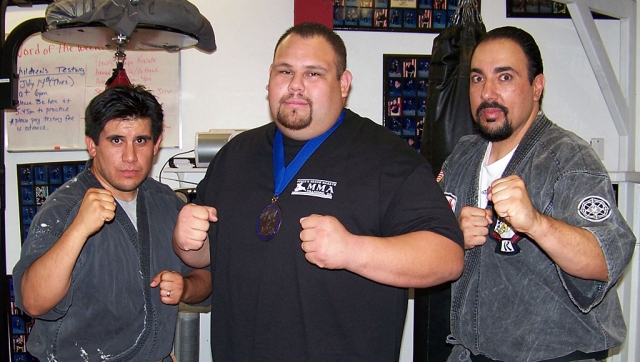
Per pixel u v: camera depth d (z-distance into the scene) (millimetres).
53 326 1364
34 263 1262
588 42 2346
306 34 1264
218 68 2639
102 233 1405
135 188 1437
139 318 1439
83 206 1238
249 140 1441
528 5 2648
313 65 1235
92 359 1388
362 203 1209
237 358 1253
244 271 1257
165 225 1539
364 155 1254
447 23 2639
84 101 2613
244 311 1247
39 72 2604
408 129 2648
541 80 1421
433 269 1072
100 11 1773
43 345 1380
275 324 1205
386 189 1210
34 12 2619
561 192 1287
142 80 2607
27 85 2602
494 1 2654
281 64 1254
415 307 2119
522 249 1337
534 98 1415
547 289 1317
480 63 1397
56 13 1806
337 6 2605
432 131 2080
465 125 2008
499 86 1365
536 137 1395
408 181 1199
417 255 1063
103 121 1379
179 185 2639
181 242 1237
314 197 1230
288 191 1261
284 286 1209
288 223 1228
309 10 2543
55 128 2615
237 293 1264
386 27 2619
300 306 1197
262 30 2635
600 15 2666
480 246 1415
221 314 1307
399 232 1162
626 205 2525
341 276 1198
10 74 1911
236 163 1393
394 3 2617
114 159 1388
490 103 1370
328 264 1044
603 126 2705
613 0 2434
